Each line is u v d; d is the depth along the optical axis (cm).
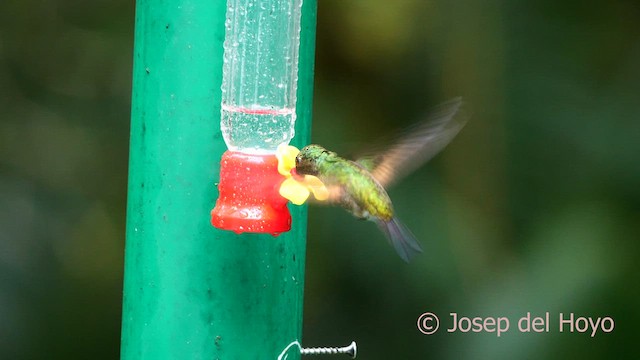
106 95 1059
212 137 585
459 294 1016
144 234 599
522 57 1077
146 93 593
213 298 593
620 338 995
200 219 590
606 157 1048
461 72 1080
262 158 536
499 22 1084
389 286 1020
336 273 1024
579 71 1068
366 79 1077
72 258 1023
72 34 1066
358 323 1025
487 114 1063
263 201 535
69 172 1038
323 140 1051
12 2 1064
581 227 1029
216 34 580
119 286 1030
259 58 580
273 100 582
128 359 612
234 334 596
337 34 1077
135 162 604
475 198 1046
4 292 995
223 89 579
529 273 1016
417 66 1082
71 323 1014
